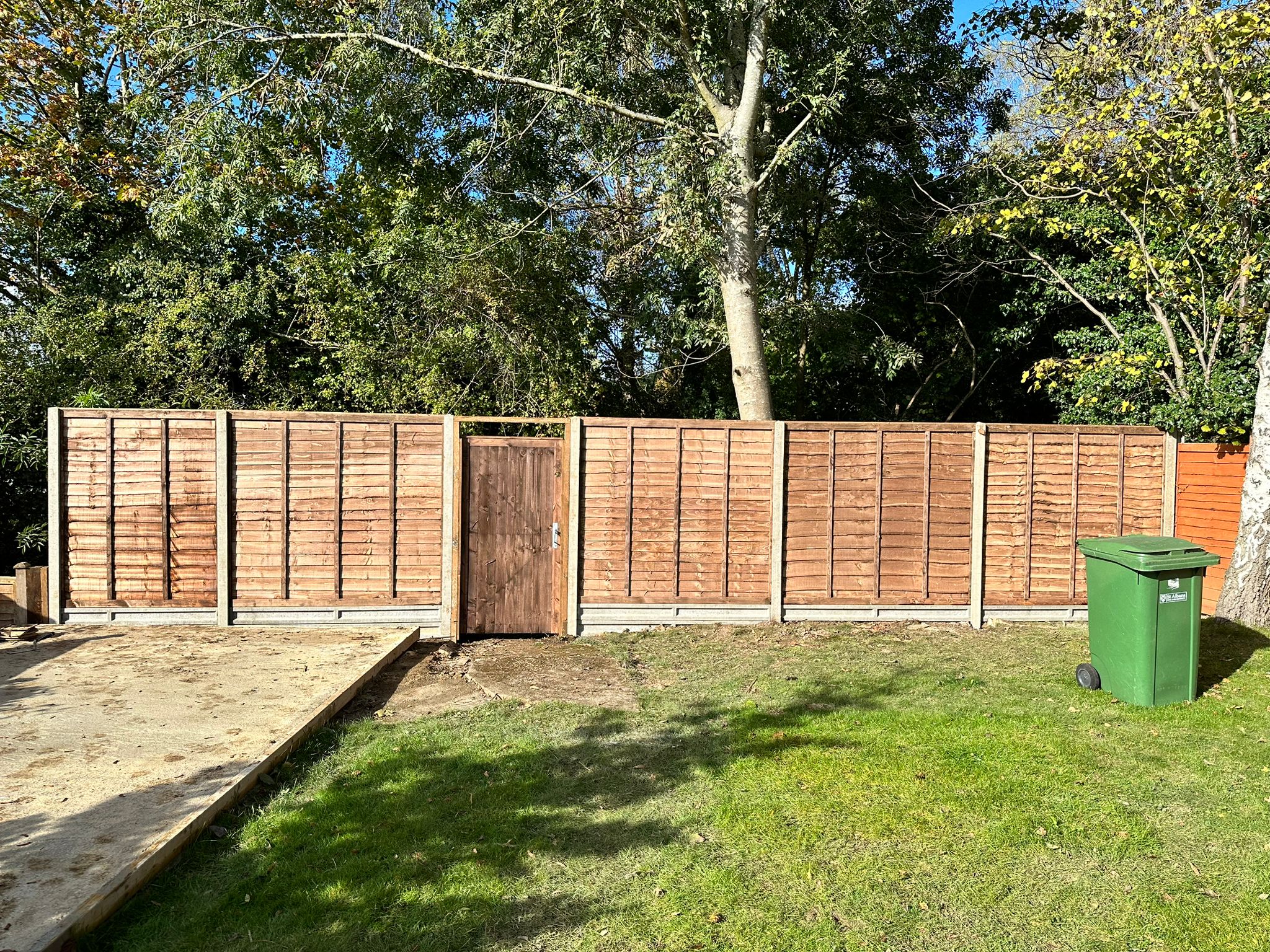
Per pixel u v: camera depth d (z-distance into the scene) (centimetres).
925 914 344
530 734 562
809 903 352
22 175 1309
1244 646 752
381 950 318
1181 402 925
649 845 402
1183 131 928
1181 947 322
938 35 1408
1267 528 815
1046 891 361
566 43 1152
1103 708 605
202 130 1165
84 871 350
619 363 1553
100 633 801
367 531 858
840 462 907
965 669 720
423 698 652
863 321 1570
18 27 1376
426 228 1291
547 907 349
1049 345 1491
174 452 841
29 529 1056
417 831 416
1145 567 602
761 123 1248
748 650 794
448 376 1280
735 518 900
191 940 323
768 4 1047
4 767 462
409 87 1251
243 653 730
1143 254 1014
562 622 880
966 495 916
